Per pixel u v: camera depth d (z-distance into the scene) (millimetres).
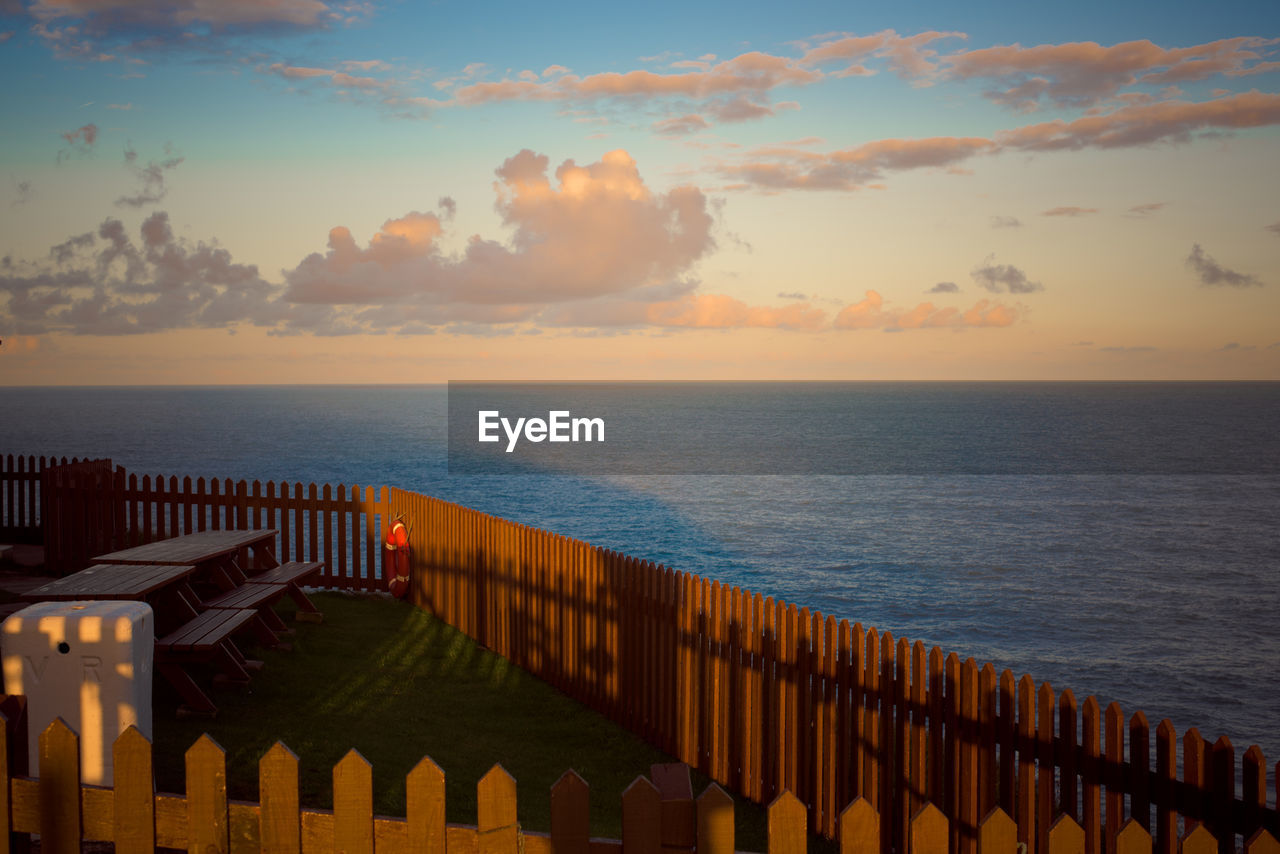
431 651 10828
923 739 5723
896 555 35406
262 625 10070
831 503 55281
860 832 2666
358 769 2877
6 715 3092
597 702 9109
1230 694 18797
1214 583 31750
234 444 111500
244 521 13078
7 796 3045
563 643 9688
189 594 8555
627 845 2783
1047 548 38844
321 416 189125
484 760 7578
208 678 8758
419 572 12969
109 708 5043
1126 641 22875
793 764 6738
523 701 9320
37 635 5043
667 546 36688
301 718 8031
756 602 7098
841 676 6344
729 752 7363
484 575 11273
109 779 5051
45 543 12562
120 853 2977
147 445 110375
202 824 2965
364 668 9852
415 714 8539
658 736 8211
